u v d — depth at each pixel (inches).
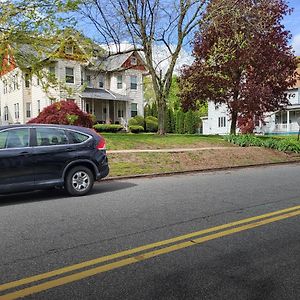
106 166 361.1
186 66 940.6
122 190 373.7
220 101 934.4
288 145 796.6
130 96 1531.7
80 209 282.7
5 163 304.8
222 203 299.3
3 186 304.2
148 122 1523.1
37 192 366.3
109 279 151.7
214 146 780.0
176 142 788.6
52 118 926.4
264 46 862.5
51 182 327.6
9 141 312.8
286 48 892.0
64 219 250.8
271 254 179.3
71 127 349.7
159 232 216.1
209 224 233.3
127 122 1505.9
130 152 620.7
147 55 878.4
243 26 813.2
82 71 1352.1
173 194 344.8
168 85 904.9
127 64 1498.5
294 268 162.6
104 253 181.6
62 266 165.8
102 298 135.8
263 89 852.6
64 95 908.6
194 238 204.2
